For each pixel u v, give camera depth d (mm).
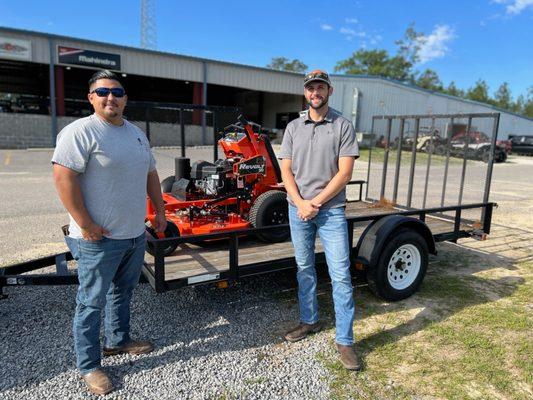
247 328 3182
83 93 30297
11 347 2852
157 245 2773
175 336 3047
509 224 7035
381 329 3201
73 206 2139
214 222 4004
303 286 3020
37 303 3520
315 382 2531
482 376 2633
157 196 2732
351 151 2658
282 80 26109
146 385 2469
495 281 4266
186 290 3861
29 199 8031
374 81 28875
